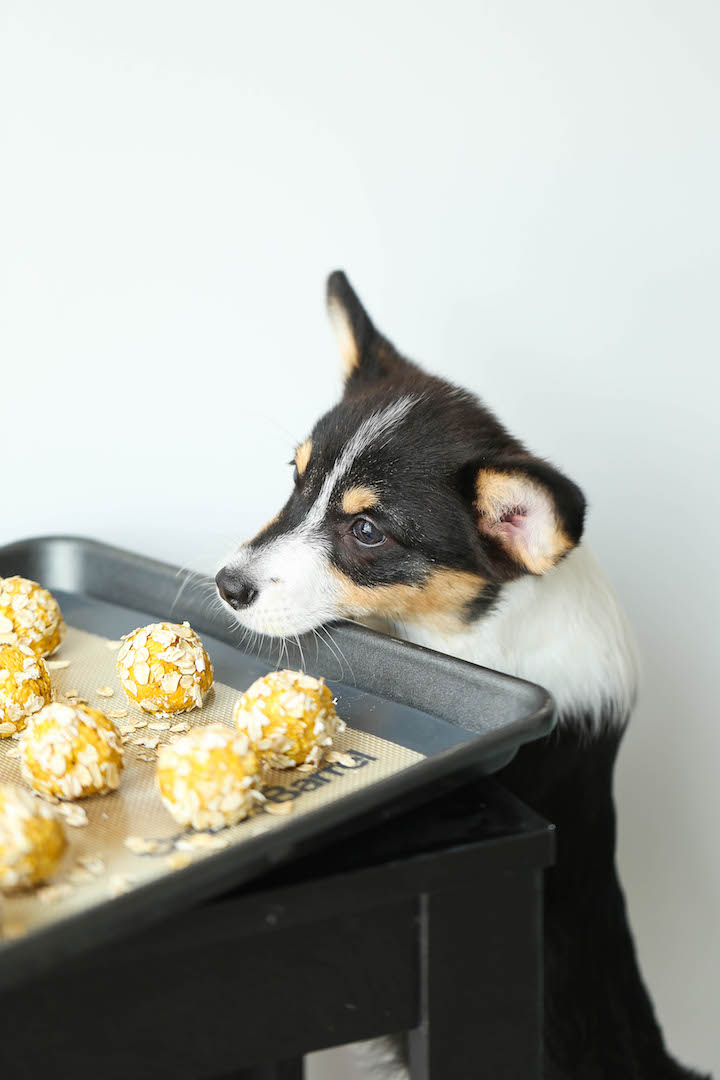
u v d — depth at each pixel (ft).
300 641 4.16
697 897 6.60
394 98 5.47
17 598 4.08
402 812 2.95
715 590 6.20
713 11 5.63
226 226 5.48
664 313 5.89
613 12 5.52
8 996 2.43
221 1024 2.69
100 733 3.18
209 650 4.28
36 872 2.65
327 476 4.52
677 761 6.38
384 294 5.68
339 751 3.43
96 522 5.70
